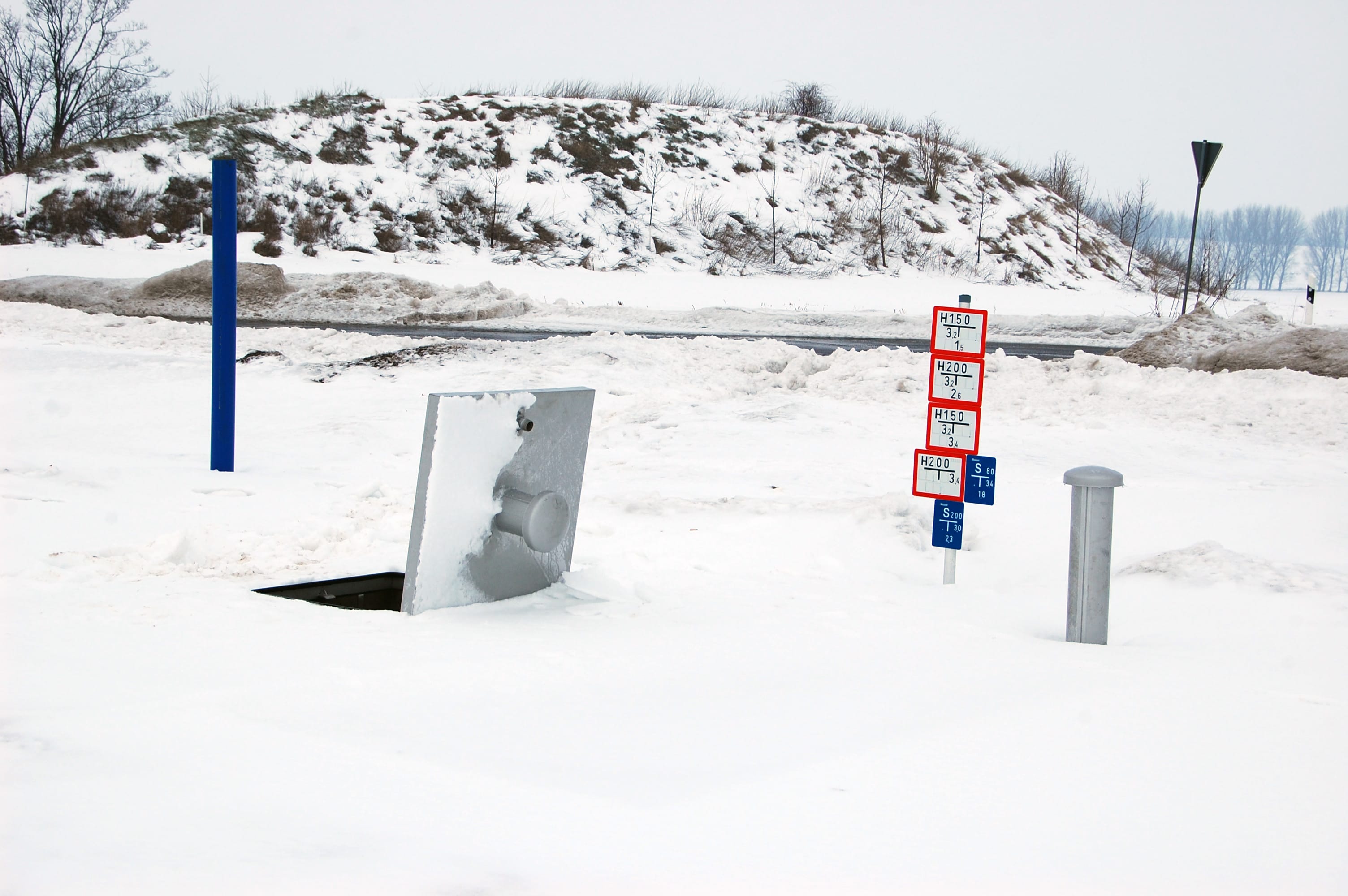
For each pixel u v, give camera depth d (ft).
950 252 144.05
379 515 22.56
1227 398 43.34
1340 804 8.16
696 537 21.81
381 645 13.08
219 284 28.55
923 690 11.40
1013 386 45.98
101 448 32.45
